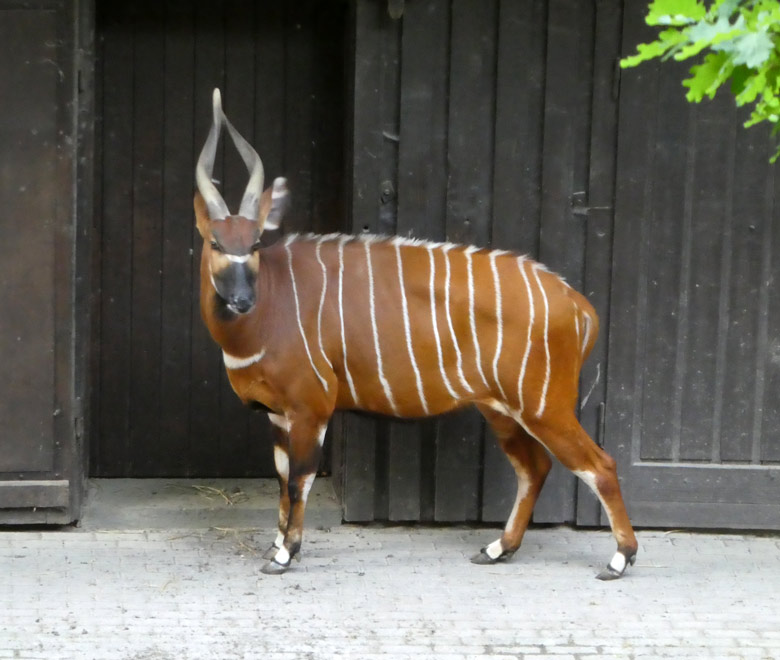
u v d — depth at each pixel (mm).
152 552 11148
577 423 10656
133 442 12992
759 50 4332
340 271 10602
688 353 11898
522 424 10672
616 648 9320
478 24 11445
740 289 11852
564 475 12023
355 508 11922
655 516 12070
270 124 12758
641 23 11453
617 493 10688
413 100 11492
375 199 11625
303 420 10523
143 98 12570
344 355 10547
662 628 9719
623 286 11781
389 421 11055
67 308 11336
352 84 11812
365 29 11406
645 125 11602
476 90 11516
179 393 12977
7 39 11008
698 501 12055
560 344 10484
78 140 11289
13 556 10930
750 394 11969
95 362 12836
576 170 11664
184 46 12562
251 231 9727
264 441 13133
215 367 12969
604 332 11852
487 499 11945
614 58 11500
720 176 11703
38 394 11391
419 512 12000
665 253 11766
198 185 9953
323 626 9547
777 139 11648
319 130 12812
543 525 12172
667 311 11836
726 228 11766
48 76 11086
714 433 12008
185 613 9734
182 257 12797
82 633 9289
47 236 11250
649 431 11984
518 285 10531
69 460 11500
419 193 11602
